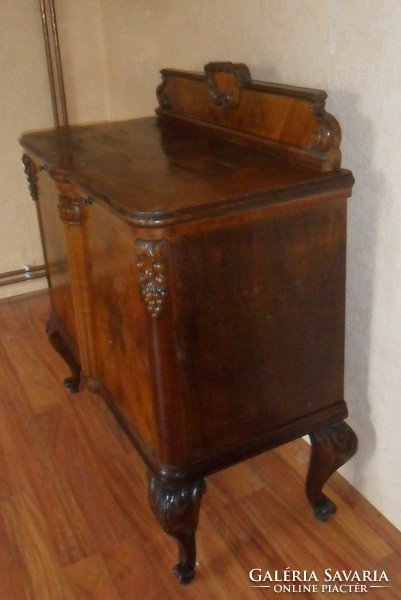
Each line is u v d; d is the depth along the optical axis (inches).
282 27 51.7
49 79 89.1
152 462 45.4
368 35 43.3
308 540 53.7
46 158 52.3
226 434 45.6
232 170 45.7
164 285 38.8
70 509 58.3
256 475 61.0
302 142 45.9
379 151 45.1
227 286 41.2
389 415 51.5
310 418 49.0
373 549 52.6
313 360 47.4
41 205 63.0
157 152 52.4
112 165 48.6
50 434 68.7
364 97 45.1
